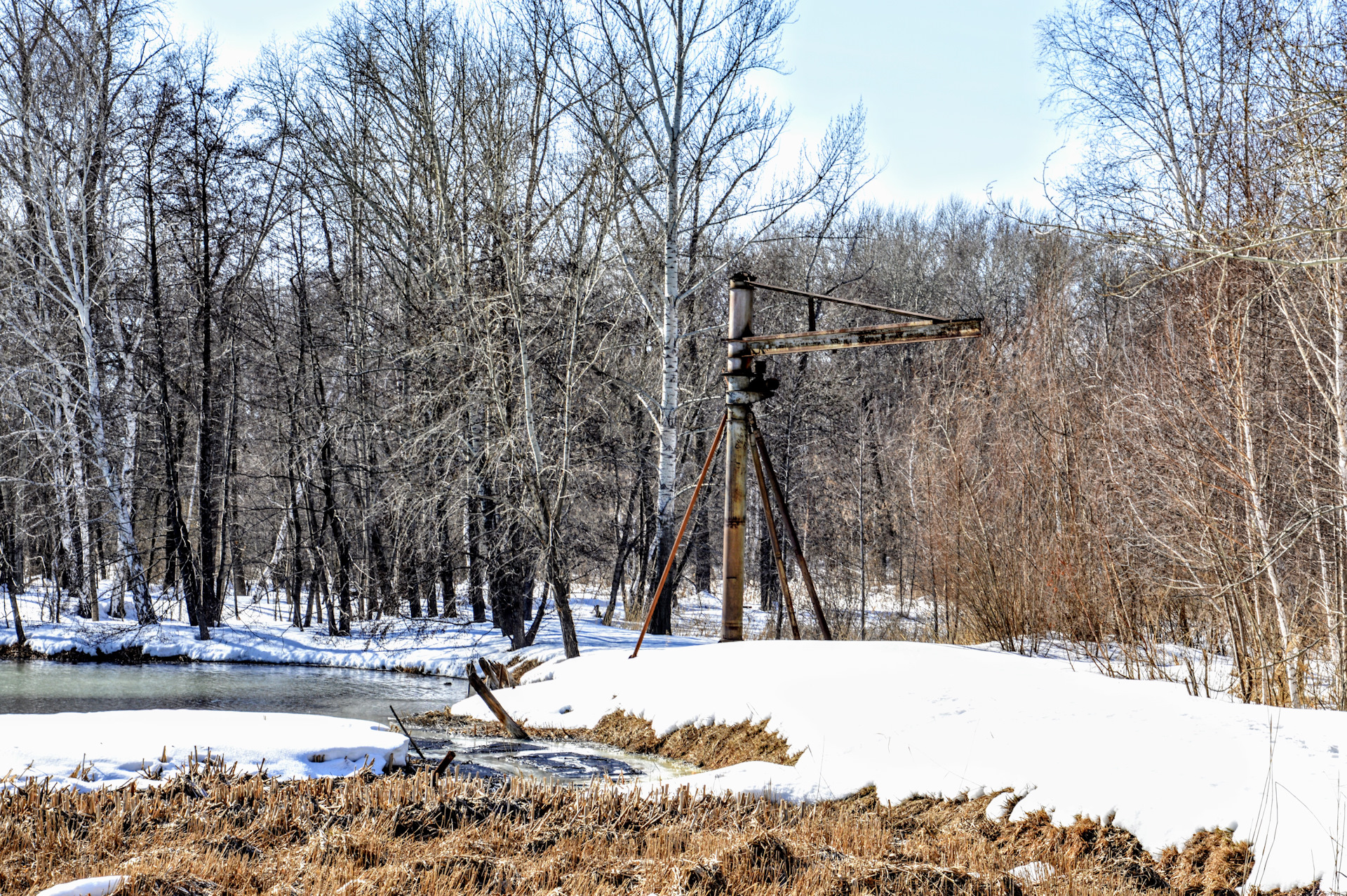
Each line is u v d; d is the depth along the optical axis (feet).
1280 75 36.11
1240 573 39.09
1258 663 35.86
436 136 76.48
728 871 21.33
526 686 50.01
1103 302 68.90
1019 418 62.39
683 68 65.21
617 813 26.78
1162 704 29.63
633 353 80.48
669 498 66.90
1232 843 22.48
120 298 83.87
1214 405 42.24
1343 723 27.07
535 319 66.39
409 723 47.42
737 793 29.07
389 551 83.20
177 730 30.81
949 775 28.32
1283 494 41.04
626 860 22.33
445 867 21.02
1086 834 24.49
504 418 63.41
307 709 55.06
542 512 62.80
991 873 22.16
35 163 78.64
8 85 78.64
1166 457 42.86
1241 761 25.03
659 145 67.82
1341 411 38.78
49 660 76.18
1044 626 54.34
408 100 79.51
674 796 28.27
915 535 84.38
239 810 24.56
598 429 75.56
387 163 81.51
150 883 18.88
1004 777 27.40
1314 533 41.57
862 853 23.77
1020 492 59.00
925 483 72.84
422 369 74.90
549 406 69.51
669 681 41.83
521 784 28.81
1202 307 41.86
